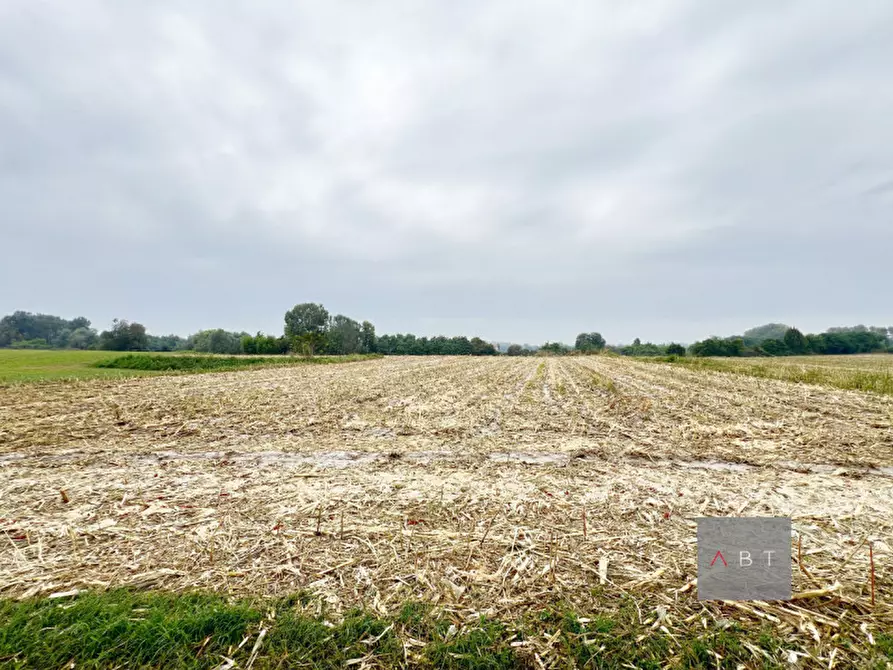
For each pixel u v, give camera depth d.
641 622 2.49
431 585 2.89
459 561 3.21
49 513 4.15
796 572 3.04
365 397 13.30
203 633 2.37
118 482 5.12
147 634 2.31
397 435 7.83
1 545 3.48
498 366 33.34
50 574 3.03
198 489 4.86
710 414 9.77
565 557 3.25
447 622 2.50
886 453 6.32
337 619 2.54
